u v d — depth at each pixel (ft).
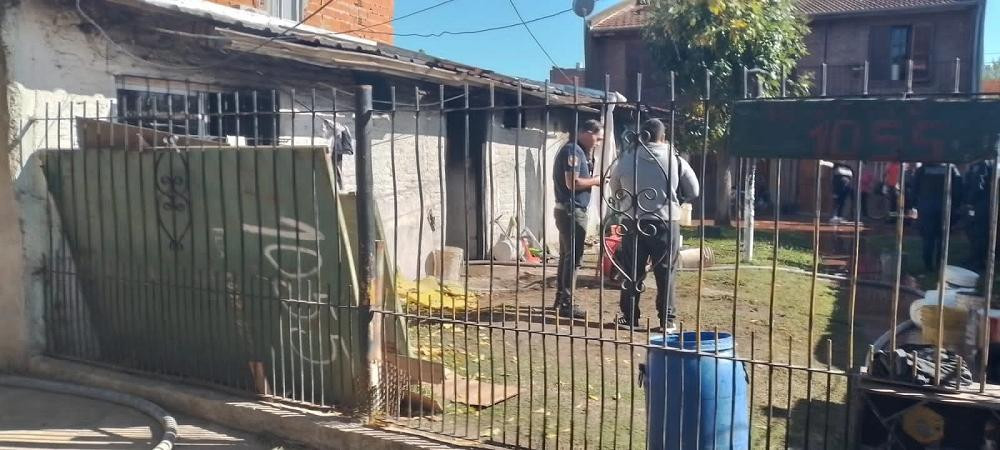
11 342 20.42
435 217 35.29
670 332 13.94
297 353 16.98
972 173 32.73
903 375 11.62
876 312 28.43
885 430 11.59
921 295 31.30
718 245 44.91
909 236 51.44
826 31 83.20
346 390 16.51
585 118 47.14
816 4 84.74
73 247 20.15
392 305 16.75
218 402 17.08
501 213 40.88
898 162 10.93
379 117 31.17
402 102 32.45
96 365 19.72
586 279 32.91
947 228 10.98
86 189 19.51
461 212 39.40
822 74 11.40
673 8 51.96
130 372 19.20
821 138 11.28
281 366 17.20
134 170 18.69
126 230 19.08
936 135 10.61
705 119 12.21
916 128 10.71
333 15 35.01
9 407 17.97
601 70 88.43
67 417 17.39
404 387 16.57
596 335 22.85
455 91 34.99
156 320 19.01
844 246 47.03
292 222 16.58
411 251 31.99
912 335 18.48
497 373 19.21
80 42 20.61
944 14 79.46
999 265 30.99
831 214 62.03
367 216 15.60
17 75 19.25
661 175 21.63
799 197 70.49
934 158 10.67
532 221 44.45
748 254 39.88
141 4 20.44
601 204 13.44
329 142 28.63
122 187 18.95
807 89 49.06
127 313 19.51
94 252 19.79
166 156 18.10
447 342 21.81
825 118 11.23
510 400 17.42
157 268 18.83
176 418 17.35
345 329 16.25
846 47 82.69
